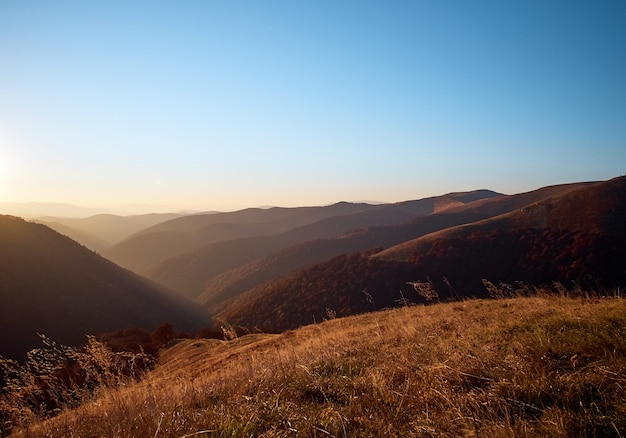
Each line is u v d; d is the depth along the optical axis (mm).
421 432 3215
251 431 3566
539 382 3744
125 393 6035
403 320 10820
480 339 6109
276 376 5527
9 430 5125
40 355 5945
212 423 3834
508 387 3750
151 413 4652
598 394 3359
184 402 4852
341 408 3902
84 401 5848
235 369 8023
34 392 5660
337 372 5613
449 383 4262
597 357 4188
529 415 3279
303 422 3611
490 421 3180
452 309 10961
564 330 5473
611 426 2863
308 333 16344
